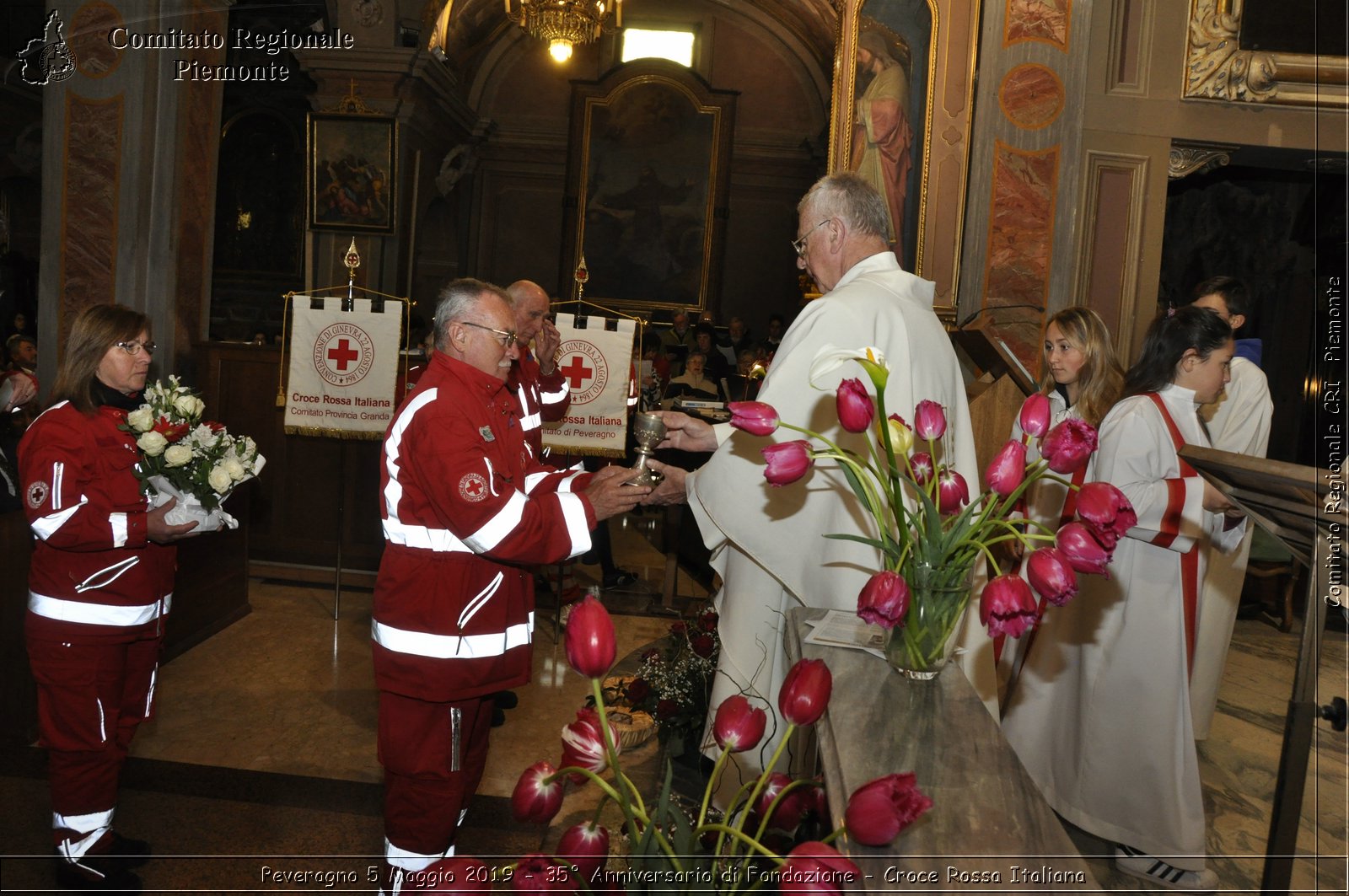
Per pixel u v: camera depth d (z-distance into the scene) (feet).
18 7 41.57
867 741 4.36
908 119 24.63
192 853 9.37
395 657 7.75
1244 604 19.97
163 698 13.47
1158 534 7.98
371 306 17.02
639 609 18.74
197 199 20.70
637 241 50.57
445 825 7.96
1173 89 24.08
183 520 8.77
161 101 19.70
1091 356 10.17
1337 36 23.07
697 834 3.68
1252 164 25.38
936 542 5.04
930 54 24.34
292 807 10.44
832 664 5.36
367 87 38.52
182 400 9.27
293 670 14.83
